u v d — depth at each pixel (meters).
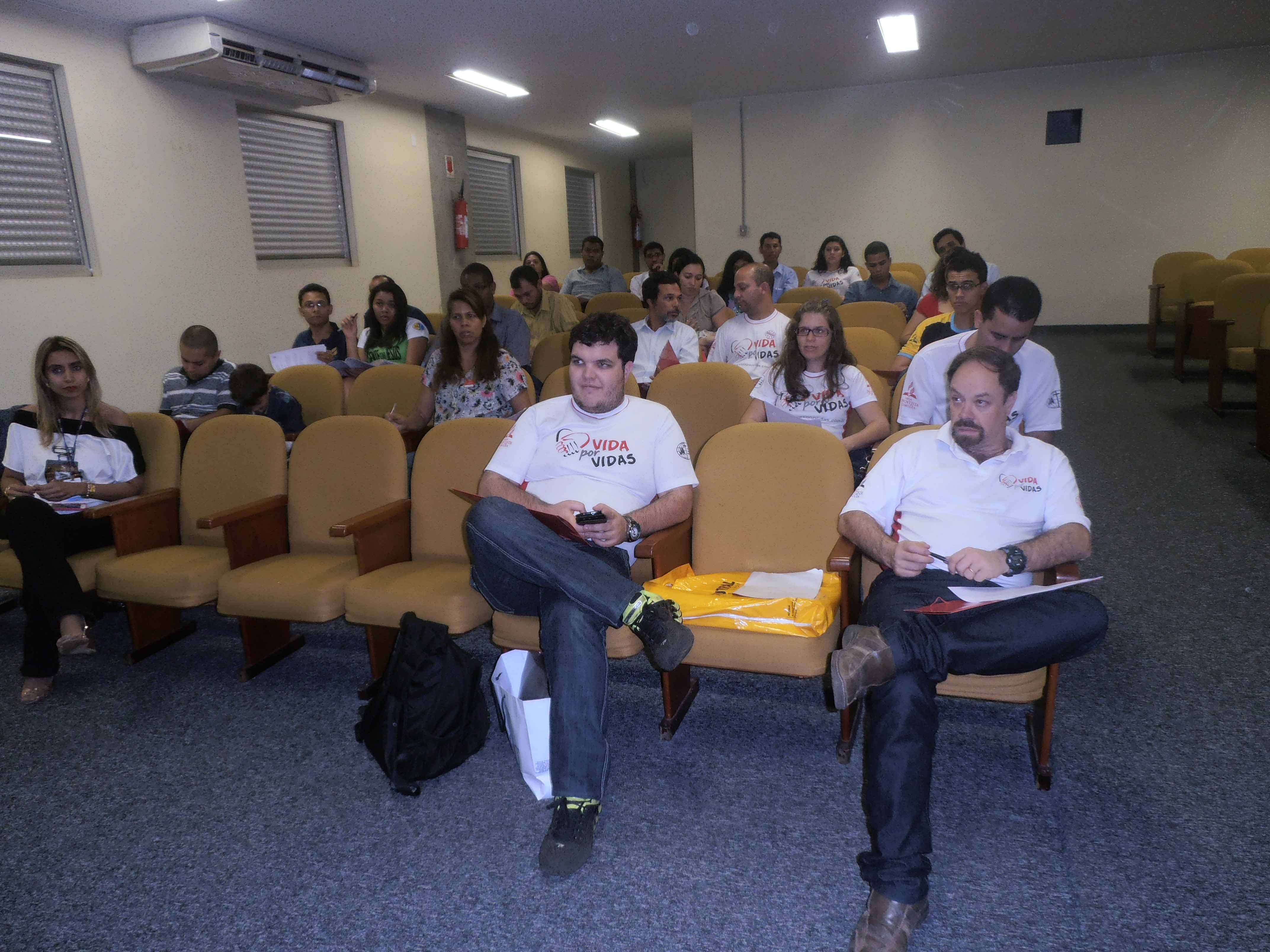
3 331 4.59
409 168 8.34
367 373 3.80
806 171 9.57
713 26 6.28
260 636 2.65
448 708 2.03
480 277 4.56
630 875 1.68
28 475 2.91
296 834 1.86
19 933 1.60
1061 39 7.46
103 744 2.26
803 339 2.78
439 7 5.40
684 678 2.30
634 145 12.14
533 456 2.33
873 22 6.48
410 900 1.64
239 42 5.34
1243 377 6.33
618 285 8.16
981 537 1.89
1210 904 1.52
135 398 5.41
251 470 2.83
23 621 3.16
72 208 5.03
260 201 6.68
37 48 4.71
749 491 2.25
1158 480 4.01
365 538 2.41
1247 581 2.86
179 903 1.66
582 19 5.88
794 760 2.05
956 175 9.21
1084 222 9.03
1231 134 8.47
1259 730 2.03
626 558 2.20
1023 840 1.72
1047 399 2.39
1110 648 2.46
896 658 1.56
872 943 1.43
